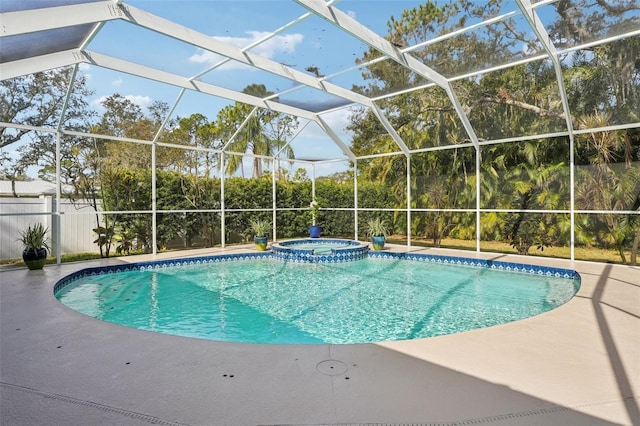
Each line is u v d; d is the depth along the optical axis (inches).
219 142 543.5
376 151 493.7
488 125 367.6
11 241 354.9
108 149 437.7
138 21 224.1
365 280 321.1
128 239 410.6
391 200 505.0
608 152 341.1
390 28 248.7
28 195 393.7
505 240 412.8
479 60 289.7
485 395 94.2
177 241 461.7
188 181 459.5
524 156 399.2
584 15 225.0
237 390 98.0
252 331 199.0
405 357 119.6
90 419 85.3
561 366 112.2
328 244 494.0
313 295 272.4
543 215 385.7
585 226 357.4
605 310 174.9
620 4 210.1
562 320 159.5
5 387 101.7
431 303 249.6
